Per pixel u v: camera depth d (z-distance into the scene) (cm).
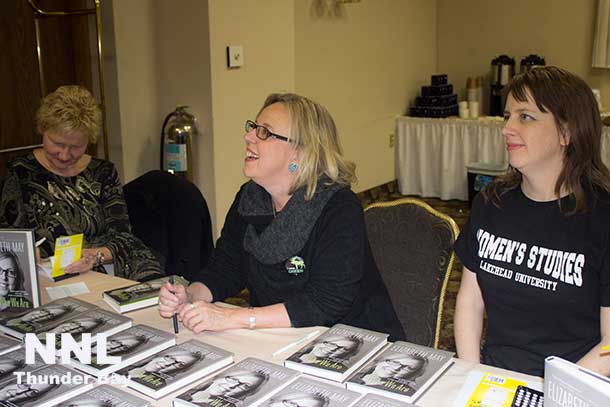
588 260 151
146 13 391
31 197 231
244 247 182
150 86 400
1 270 174
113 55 379
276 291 177
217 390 125
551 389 107
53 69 376
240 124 403
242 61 394
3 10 350
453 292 374
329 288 166
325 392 124
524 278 158
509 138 155
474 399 121
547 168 154
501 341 167
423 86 628
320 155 173
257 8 399
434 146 591
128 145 393
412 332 193
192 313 156
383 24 585
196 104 388
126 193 272
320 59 516
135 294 179
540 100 149
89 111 229
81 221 237
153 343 146
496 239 163
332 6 519
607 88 582
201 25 374
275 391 125
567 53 597
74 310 168
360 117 571
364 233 174
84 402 122
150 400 126
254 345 150
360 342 144
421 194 607
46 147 228
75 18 379
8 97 357
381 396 121
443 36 662
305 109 172
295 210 171
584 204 152
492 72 620
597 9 571
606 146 515
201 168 396
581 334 156
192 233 257
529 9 609
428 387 126
